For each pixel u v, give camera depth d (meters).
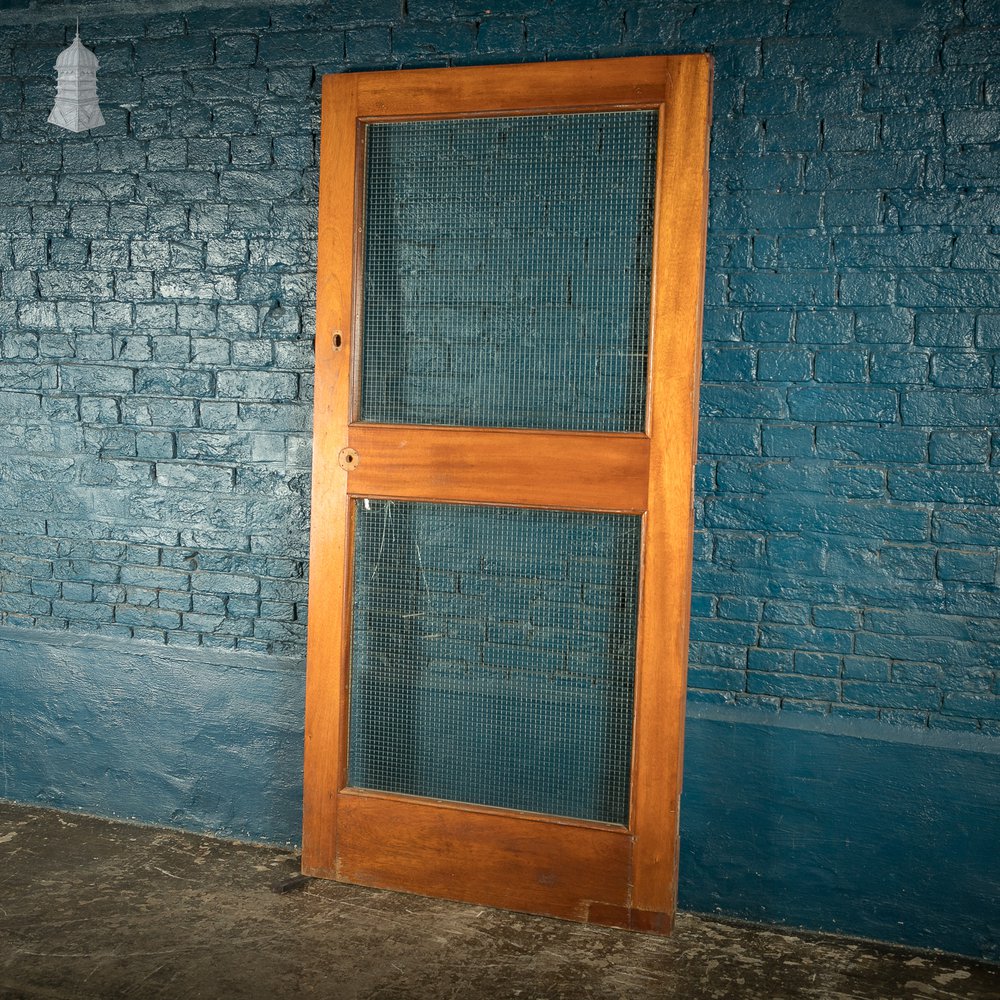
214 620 3.21
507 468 2.77
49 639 3.35
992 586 2.60
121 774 3.31
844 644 2.71
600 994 2.46
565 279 2.74
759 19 2.64
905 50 2.56
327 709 2.95
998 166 2.52
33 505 3.35
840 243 2.63
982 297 2.55
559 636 2.81
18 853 3.08
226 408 3.13
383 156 2.86
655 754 2.70
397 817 2.91
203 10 3.06
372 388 2.91
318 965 2.55
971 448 2.59
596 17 2.73
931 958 2.65
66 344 3.26
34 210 3.25
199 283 3.12
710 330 2.72
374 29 2.91
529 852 2.81
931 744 2.64
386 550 2.93
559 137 2.72
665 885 2.71
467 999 2.43
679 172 2.59
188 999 2.40
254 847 3.18
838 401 2.66
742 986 2.51
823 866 2.75
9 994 2.40
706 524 2.77
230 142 3.06
